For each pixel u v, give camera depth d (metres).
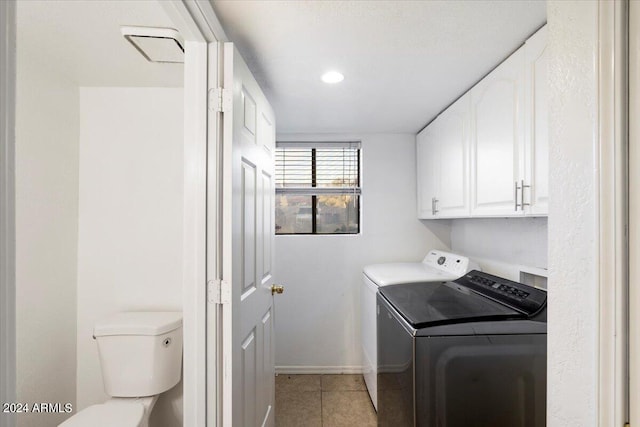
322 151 2.90
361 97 1.95
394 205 2.81
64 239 1.68
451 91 1.84
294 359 2.76
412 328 1.29
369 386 2.35
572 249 0.62
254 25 1.22
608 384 0.53
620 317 0.52
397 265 2.58
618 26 0.52
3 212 0.32
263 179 1.66
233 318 1.18
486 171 1.60
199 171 1.17
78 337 1.77
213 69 1.17
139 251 1.80
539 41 1.22
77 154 1.76
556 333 0.67
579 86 0.60
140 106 1.80
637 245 0.50
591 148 0.57
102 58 1.46
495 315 1.35
